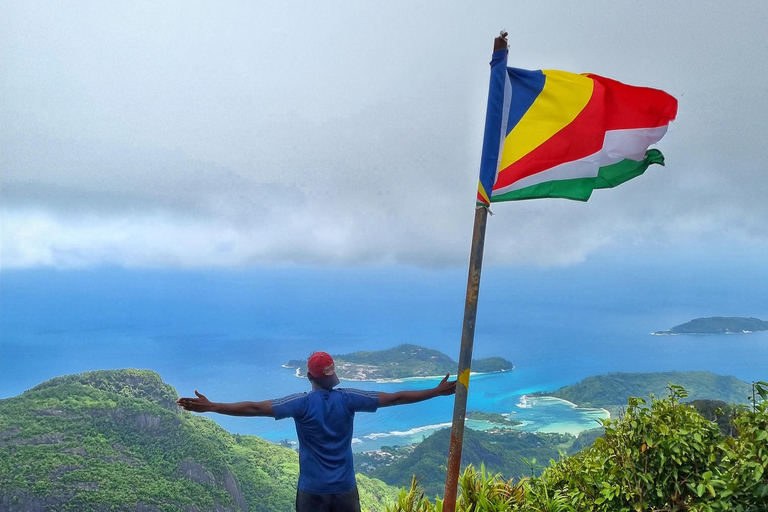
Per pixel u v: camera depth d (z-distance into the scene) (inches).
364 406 160.2
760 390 157.5
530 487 236.2
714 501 162.9
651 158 201.0
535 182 195.5
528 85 193.0
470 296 175.8
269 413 152.8
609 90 193.5
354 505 158.6
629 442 189.3
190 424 5157.5
